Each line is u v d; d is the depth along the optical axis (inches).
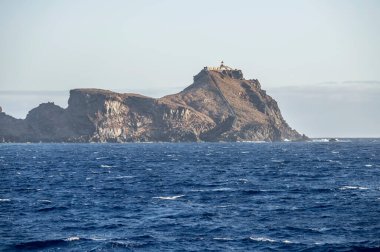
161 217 4111.7
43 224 3873.0
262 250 3139.8
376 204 4665.4
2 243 3314.5
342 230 3614.7
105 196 5369.1
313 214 4205.2
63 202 4933.6
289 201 4911.4
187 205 4717.0
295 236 3457.2
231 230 3629.4
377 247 3166.8
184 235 3499.0
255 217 4089.6
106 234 3545.8
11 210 4473.4
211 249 3166.8
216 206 4645.7
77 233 3580.2
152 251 3132.4
